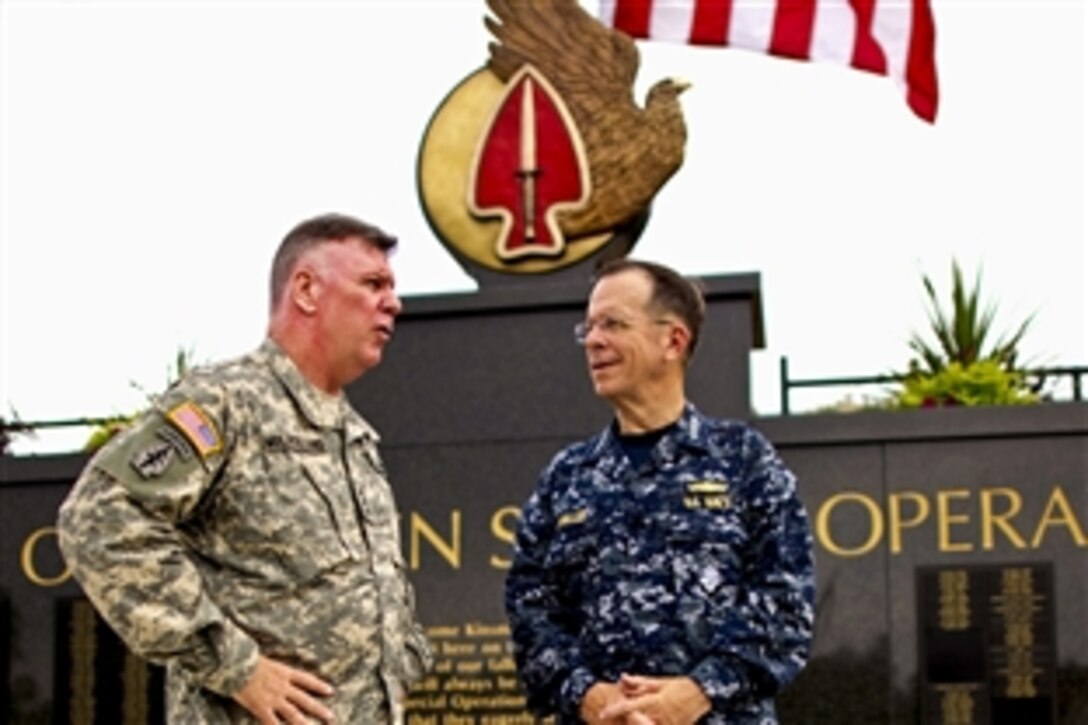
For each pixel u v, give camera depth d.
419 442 7.82
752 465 4.20
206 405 3.69
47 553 7.99
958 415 7.32
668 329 4.28
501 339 7.86
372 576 3.81
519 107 8.29
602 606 4.11
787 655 4.02
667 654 4.02
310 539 3.72
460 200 8.29
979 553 7.22
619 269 4.35
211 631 3.52
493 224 8.23
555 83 8.28
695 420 4.28
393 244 4.09
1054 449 7.24
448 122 8.38
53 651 7.89
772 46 8.97
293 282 3.95
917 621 7.20
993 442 7.29
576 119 8.22
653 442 4.27
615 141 8.16
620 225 8.12
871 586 7.28
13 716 7.89
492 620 7.54
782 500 4.15
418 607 7.62
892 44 8.92
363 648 3.74
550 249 8.12
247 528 3.70
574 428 7.71
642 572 4.09
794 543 4.12
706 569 4.07
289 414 3.82
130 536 3.52
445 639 7.56
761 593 4.06
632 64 8.25
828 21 8.96
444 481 7.75
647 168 8.10
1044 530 7.18
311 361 3.92
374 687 3.77
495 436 7.77
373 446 4.07
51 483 8.05
